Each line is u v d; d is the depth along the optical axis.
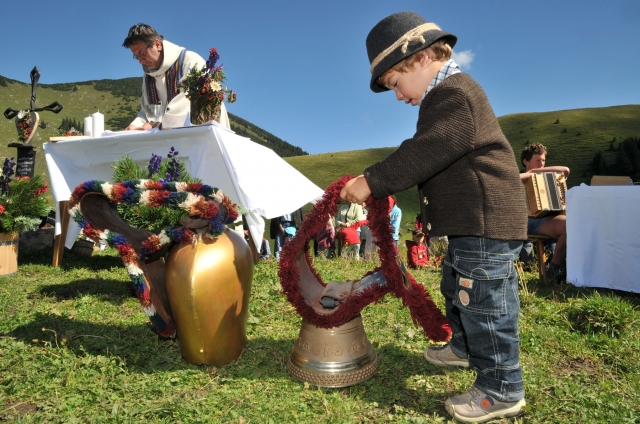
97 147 3.86
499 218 1.69
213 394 1.93
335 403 1.88
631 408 1.87
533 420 1.81
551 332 2.77
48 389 1.86
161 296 2.39
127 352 2.29
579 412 1.83
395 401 1.97
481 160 1.71
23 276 4.11
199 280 2.08
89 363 2.09
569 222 4.25
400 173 1.72
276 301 3.30
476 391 1.85
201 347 2.18
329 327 2.08
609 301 2.97
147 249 2.16
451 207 1.76
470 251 1.76
